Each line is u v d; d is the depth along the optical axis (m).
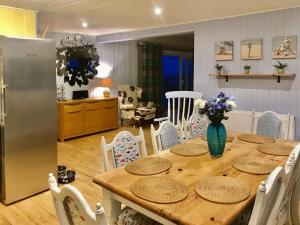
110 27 5.55
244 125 4.39
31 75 3.01
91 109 6.12
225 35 4.62
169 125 2.86
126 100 7.17
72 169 4.02
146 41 7.61
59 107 5.52
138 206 1.64
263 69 4.27
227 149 2.55
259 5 3.78
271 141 2.80
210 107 2.21
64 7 3.75
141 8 3.87
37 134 3.15
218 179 1.82
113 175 1.91
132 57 7.59
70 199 1.25
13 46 2.81
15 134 2.94
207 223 1.31
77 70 6.42
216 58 4.76
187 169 2.03
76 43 6.40
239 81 4.56
